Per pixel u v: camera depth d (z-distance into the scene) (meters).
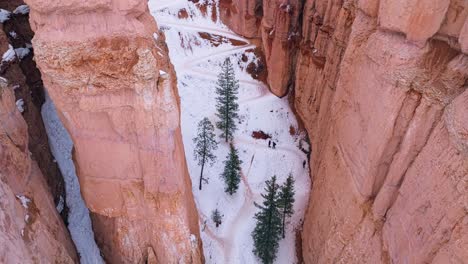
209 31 52.50
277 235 28.83
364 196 18.83
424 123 15.04
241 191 35.53
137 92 16.67
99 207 21.28
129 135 18.34
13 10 27.80
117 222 22.11
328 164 24.50
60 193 26.78
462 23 13.83
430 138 14.59
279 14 39.66
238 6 49.72
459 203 12.69
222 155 39.03
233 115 39.19
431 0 13.75
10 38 27.12
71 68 16.03
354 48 20.70
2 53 24.17
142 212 21.39
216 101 45.00
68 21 15.63
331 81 30.47
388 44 16.33
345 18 27.91
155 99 17.09
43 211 19.70
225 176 33.97
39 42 15.73
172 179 19.83
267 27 43.62
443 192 13.52
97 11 15.68
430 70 14.81
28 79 28.22
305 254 27.91
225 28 53.53
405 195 15.99
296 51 40.91
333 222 22.22
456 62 14.20
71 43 15.82
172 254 22.88
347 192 20.69
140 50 16.22
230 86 38.19
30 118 25.72
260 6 48.00
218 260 29.03
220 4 54.12
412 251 15.12
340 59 28.94
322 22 34.44
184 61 49.41
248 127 42.53
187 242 22.56
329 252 22.34
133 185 20.34
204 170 36.66
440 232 13.48
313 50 36.12
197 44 51.19
